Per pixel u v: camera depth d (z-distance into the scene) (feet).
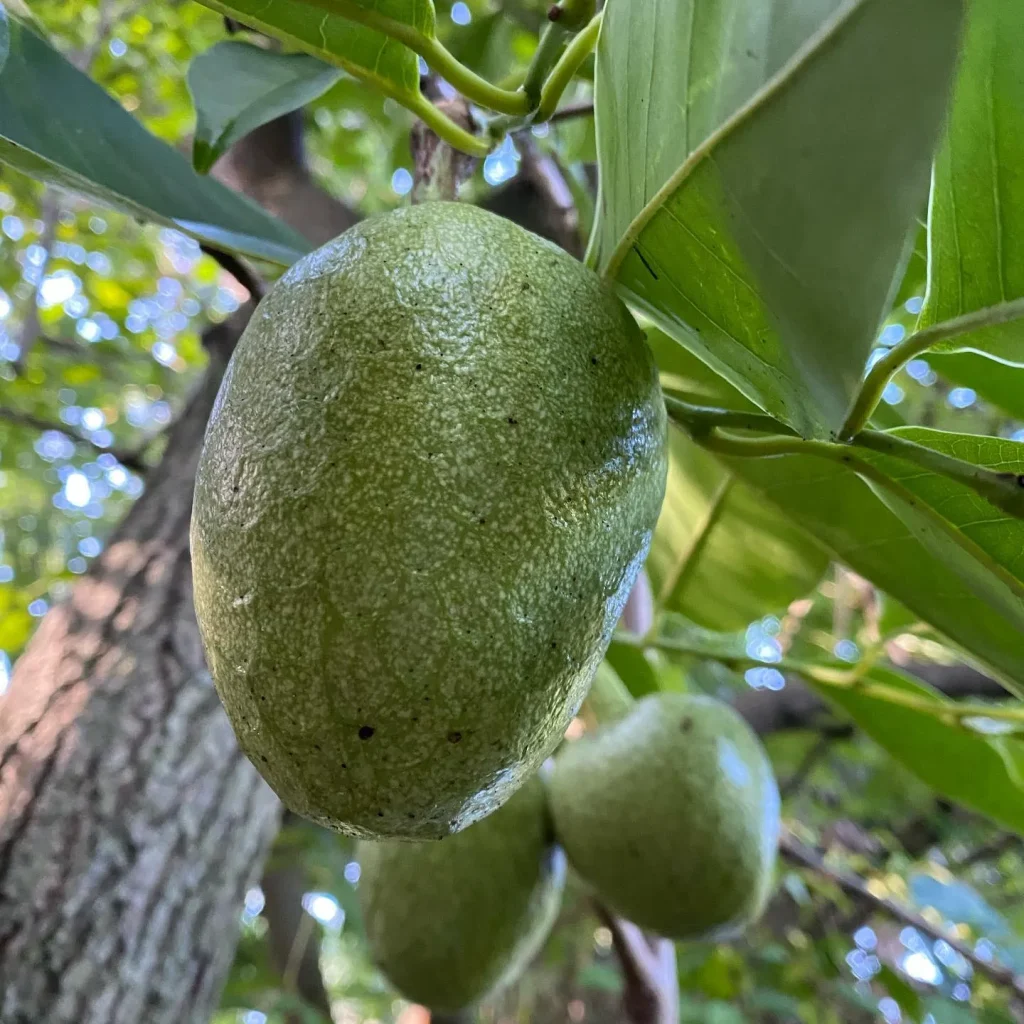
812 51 0.23
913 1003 1.32
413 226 0.30
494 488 0.27
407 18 0.33
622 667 0.80
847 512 0.52
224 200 0.49
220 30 1.67
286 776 0.28
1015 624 0.40
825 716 1.58
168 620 0.93
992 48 0.25
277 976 1.99
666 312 0.33
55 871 0.78
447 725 0.27
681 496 0.76
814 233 0.23
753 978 1.61
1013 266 0.29
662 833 0.62
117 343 2.18
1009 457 0.35
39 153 0.38
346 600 0.26
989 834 1.97
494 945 0.67
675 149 0.27
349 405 0.27
